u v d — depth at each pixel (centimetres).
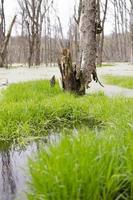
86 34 1094
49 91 1106
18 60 6906
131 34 4322
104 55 7719
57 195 310
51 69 3061
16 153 553
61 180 316
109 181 318
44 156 367
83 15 1093
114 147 368
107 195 318
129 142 397
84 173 320
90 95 1056
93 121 748
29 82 1355
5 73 2553
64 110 767
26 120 707
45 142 603
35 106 760
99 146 367
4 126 673
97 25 1102
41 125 707
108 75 2270
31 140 627
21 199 369
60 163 335
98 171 322
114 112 748
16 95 993
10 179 430
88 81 1108
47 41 6256
